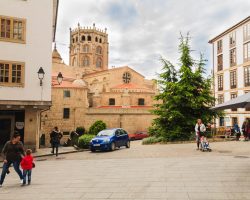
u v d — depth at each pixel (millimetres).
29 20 21688
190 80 26391
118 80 65188
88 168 13789
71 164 15516
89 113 49094
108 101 56031
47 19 22297
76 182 10688
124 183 10078
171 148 20531
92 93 57469
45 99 21562
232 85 47062
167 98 26656
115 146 21859
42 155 20344
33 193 9266
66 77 59906
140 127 51875
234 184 9258
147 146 23781
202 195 8078
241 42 44719
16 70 20953
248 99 9070
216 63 52125
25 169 10555
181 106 26562
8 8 21078
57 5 26094
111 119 50250
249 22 42812
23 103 20719
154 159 15539
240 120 44062
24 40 21359
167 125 26984
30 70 21328
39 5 22141
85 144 24406
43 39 21984
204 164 13141
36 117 22453
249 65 42812
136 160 15539
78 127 47406
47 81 21797
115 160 16047
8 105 20516
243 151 17281
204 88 26906
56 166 15070
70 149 24453
